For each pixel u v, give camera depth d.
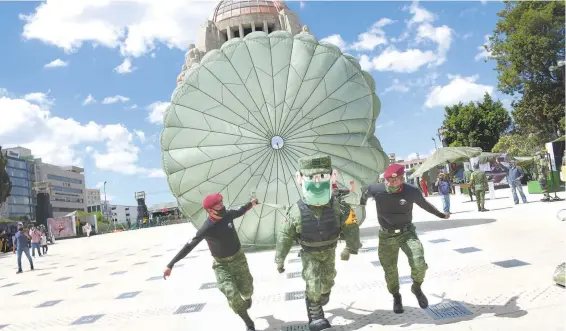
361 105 11.97
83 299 8.42
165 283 9.08
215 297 7.02
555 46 33.50
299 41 11.79
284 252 4.68
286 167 11.99
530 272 5.77
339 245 11.02
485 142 48.62
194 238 4.78
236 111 11.88
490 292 5.13
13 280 13.48
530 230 9.44
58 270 14.85
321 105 11.85
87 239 39.62
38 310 7.88
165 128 11.98
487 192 26.27
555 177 18.38
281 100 11.82
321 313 4.55
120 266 13.59
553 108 35.22
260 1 28.02
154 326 5.68
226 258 4.89
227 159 12.01
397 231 4.87
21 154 130.50
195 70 11.73
